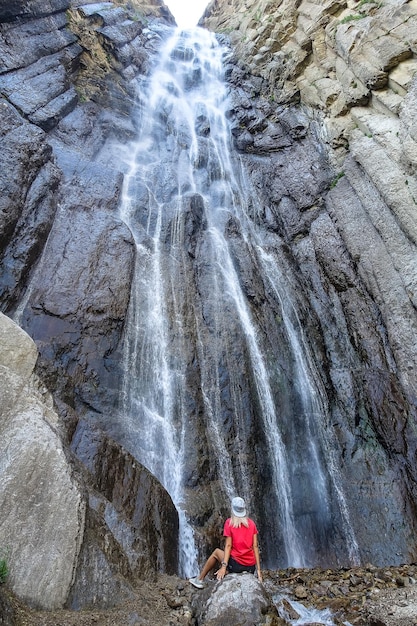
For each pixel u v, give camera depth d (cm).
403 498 960
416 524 922
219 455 973
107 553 532
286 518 989
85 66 1947
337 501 1029
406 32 1370
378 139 1343
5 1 1633
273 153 1856
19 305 1006
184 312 1202
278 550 926
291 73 1981
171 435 961
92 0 2273
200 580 576
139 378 1016
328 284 1369
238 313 1245
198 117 2030
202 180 1703
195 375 1080
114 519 614
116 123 1839
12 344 543
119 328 1055
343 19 1741
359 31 1577
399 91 1363
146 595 536
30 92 1567
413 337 1067
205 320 1207
